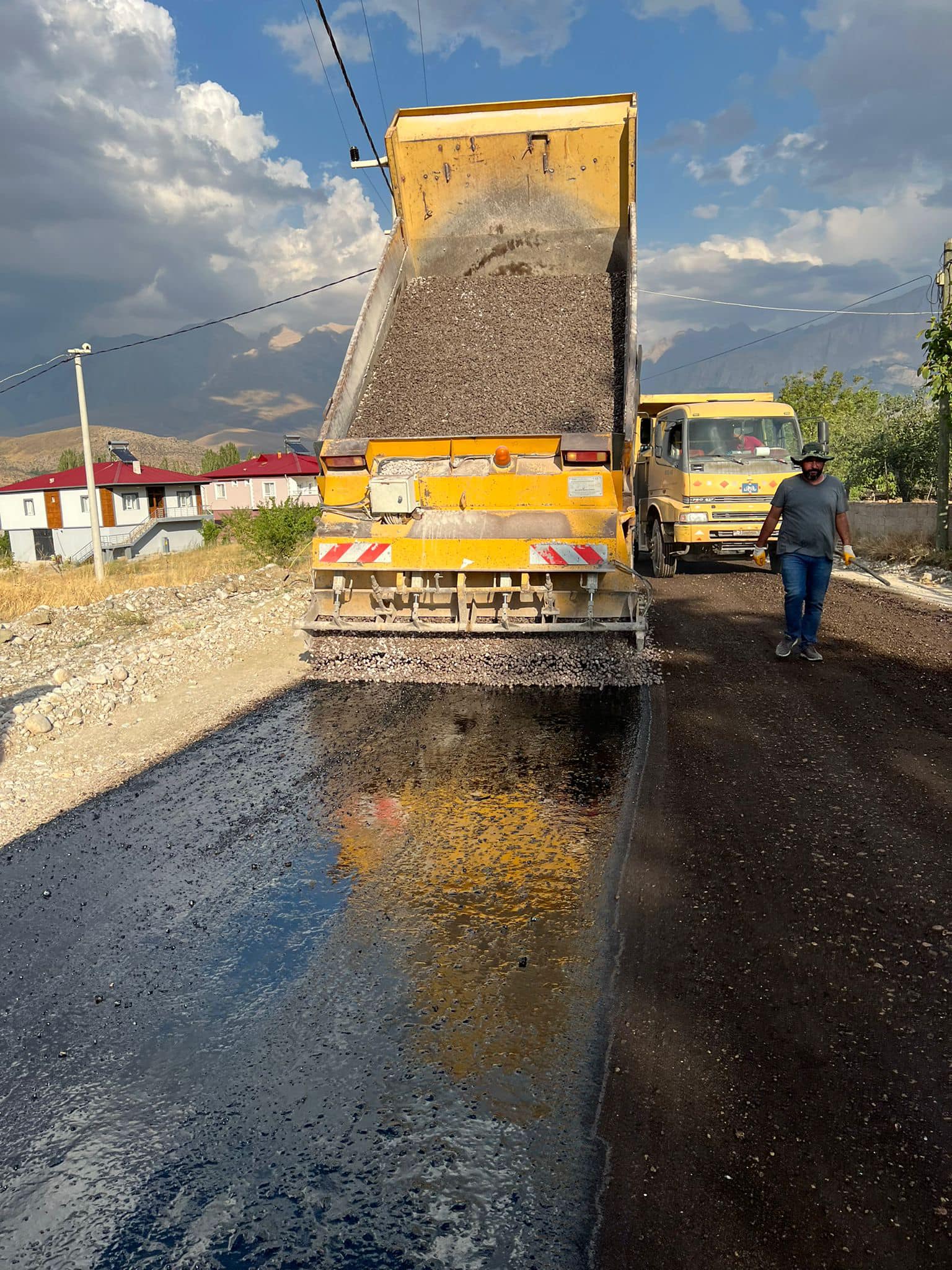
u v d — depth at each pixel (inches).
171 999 114.3
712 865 142.6
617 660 252.7
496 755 205.6
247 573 743.1
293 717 247.8
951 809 160.2
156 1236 77.3
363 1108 91.5
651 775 187.3
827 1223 74.0
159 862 157.2
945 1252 70.5
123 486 2287.2
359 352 307.6
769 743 203.5
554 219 352.5
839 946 116.6
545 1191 79.3
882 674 262.5
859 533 693.3
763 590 455.2
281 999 112.7
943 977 108.4
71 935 132.6
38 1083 99.0
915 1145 82.1
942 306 531.5
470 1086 93.6
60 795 196.1
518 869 145.9
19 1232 78.7
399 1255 73.4
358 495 259.8
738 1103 88.8
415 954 121.3
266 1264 73.6
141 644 406.6
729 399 589.9
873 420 853.2
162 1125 91.0
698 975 112.0
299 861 154.5
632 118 326.6
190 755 219.1
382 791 186.9
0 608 639.1
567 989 110.8
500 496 248.7
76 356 974.4
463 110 338.6
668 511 513.0
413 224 361.1
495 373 314.2
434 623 259.1
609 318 335.0
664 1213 75.9
